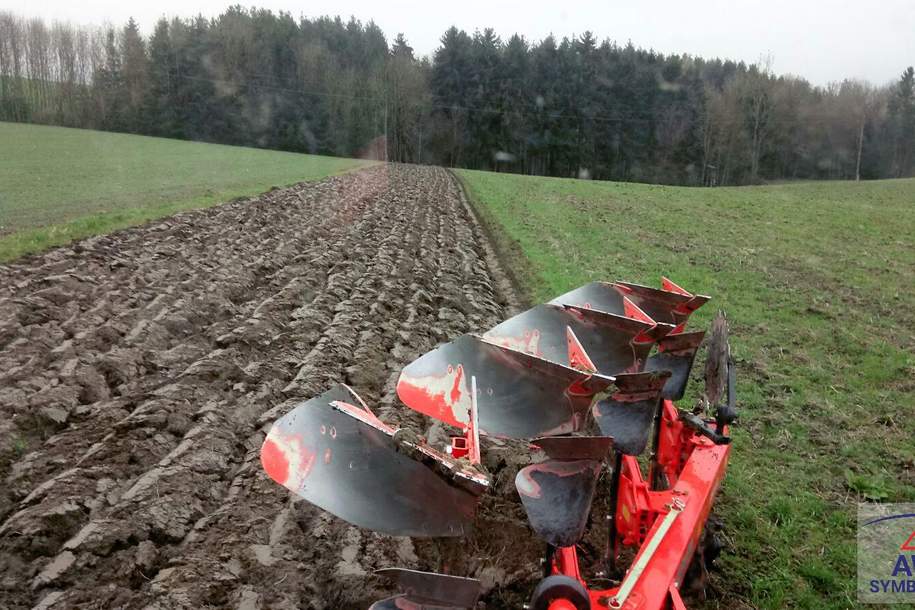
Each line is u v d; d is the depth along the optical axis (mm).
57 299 9492
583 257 17109
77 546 4406
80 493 5000
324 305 10727
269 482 5426
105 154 48812
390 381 7836
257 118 87438
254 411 6781
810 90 83938
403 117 86875
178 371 7773
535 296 12984
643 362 4734
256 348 8508
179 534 4738
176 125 85438
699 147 82750
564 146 84250
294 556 4539
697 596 4402
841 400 8188
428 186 38625
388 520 3127
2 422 5934
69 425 6273
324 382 7457
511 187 40188
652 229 23906
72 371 7105
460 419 4039
